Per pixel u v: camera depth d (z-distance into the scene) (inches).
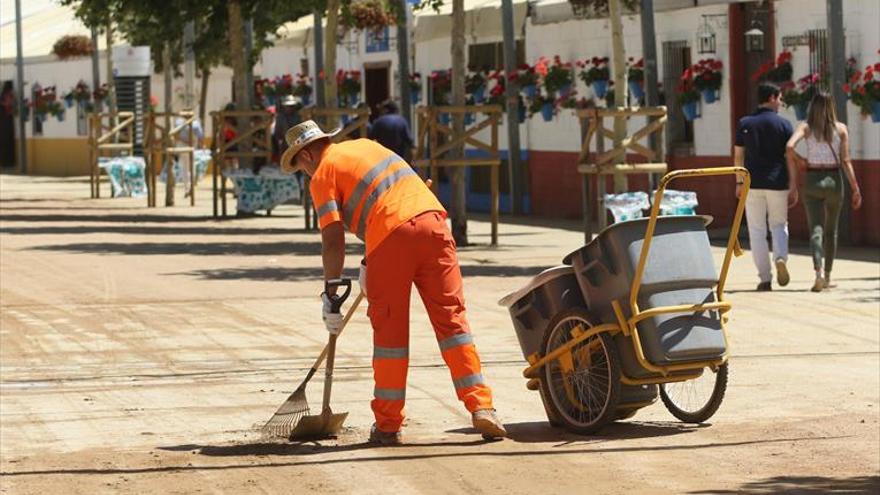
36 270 1216.2
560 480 511.8
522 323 621.6
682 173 580.7
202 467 537.6
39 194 2485.2
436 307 583.2
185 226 1723.7
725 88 1530.5
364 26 1999.3
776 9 1454.2
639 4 1483.8
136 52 2603.3
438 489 498.9
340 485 506.9
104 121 3073.3
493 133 1413.6
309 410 594.2
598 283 594.9
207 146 3024.1
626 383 591.8
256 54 1955.0
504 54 1857.8
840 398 667.4
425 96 2111.2
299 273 1182.3
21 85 3309.5
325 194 578.9
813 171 1025.5
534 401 676.1
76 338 855.1
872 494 485.7
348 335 861.8
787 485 500.4
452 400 674.2
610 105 1692.9
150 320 923.4
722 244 1391.5
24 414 643.5
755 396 674.8
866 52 1347.2
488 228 1657.2
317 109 1556.3
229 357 792.3
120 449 570.9
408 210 575.8
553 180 1843.0
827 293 1018.7
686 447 568.1
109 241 1507.1
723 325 600.7
